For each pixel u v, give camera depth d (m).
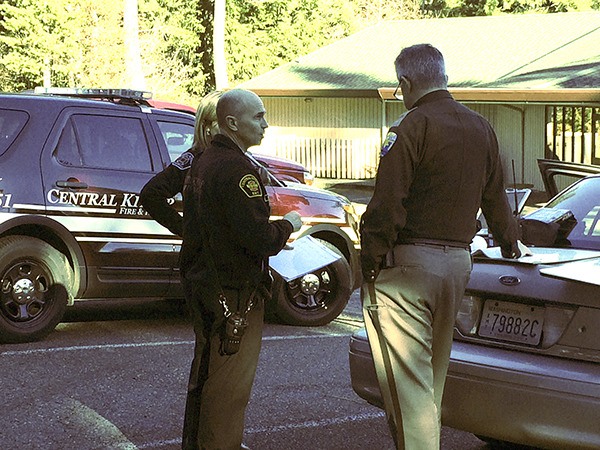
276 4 45.41
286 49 45.91
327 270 9.44
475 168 4.62
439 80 4.65
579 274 4.87
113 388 6.96
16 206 8.09
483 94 25.44
